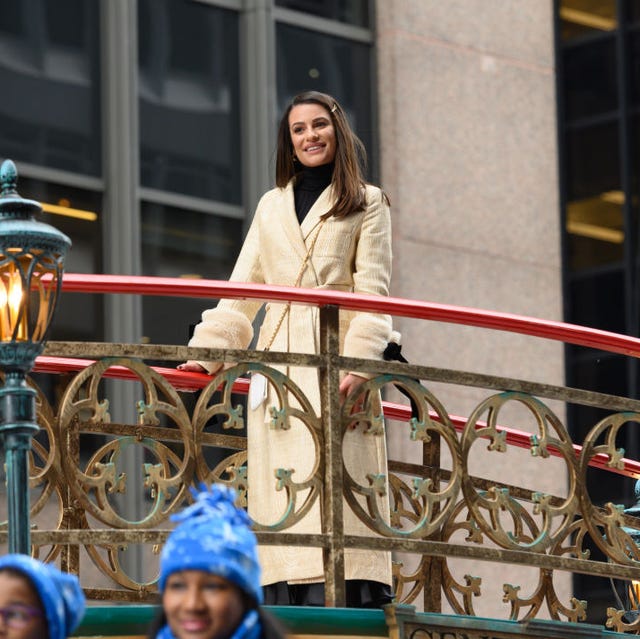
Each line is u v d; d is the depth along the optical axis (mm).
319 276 9984
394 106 20344
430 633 9102
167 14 19500
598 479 22297
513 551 9656
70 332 18312
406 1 20672
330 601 9039
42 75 18734
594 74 22953
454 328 20109
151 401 9008
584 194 22547
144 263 18938
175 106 19422
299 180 10273
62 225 18562
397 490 11594
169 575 5715
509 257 20844
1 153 18375
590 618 20891
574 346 21953
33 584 5727
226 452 18484
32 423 8148
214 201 19469
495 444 9680
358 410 9727
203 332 10219
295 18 20094
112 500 17844
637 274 22391
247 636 5688
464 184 20656
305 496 9688
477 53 21047
